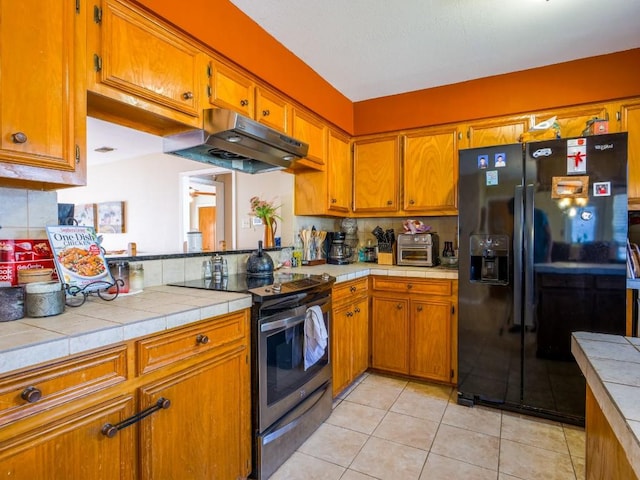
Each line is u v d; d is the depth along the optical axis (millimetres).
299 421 1928
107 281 1486
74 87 1239
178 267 2018
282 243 3053
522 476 1702
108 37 1348
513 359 2287
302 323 1971
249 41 1983
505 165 2295
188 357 1343
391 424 2180
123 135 3525
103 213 5016
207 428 1427
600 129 2203
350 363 2592
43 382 928
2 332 989
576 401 2135
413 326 2736
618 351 917
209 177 4367
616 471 816
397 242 3072
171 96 1591
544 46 2301
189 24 1629
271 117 2238
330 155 2969
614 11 1927
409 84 2883
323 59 2463
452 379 2611
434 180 2955
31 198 1405
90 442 1034
